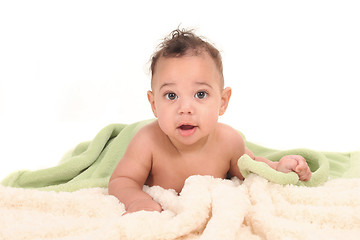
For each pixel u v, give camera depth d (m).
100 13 3.29
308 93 3.01
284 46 3.37
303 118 2.68
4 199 1.14
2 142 2.21
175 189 1.45
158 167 1.43
